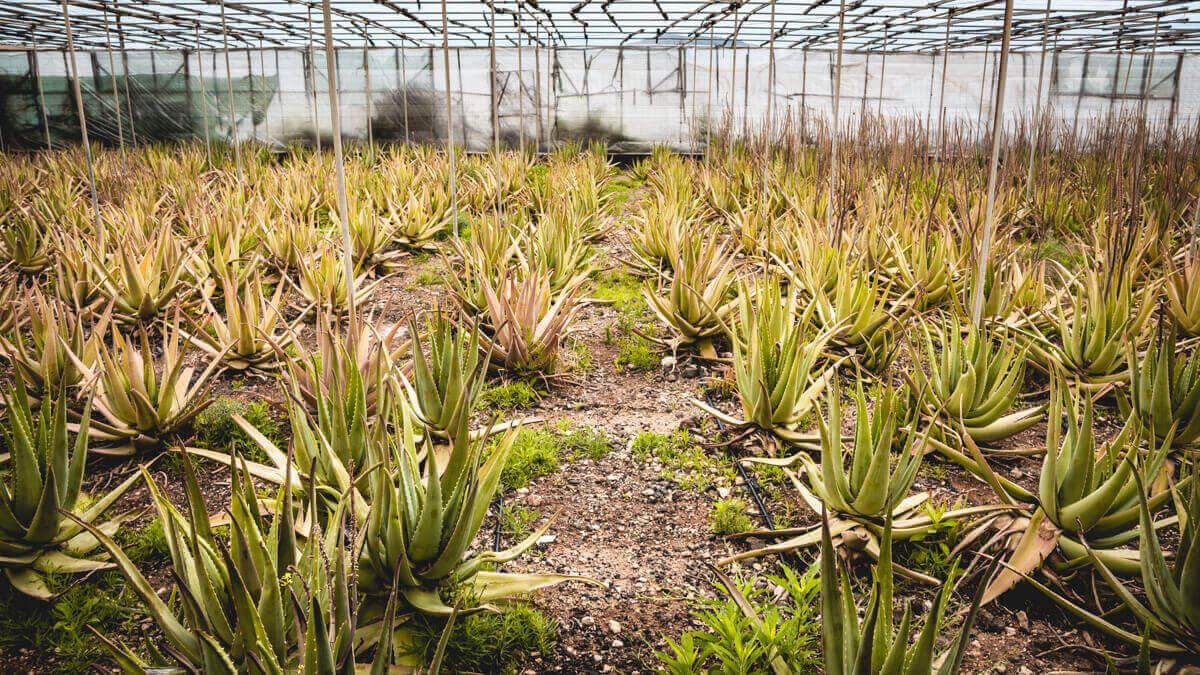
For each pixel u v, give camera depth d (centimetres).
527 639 279
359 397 333
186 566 220
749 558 335
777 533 336
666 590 314
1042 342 527
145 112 1936
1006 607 303
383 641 213
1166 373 384
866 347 529
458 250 661
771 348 426
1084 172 1095
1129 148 934
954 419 413
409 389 402
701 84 1947
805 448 419
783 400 414
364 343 428
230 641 212
